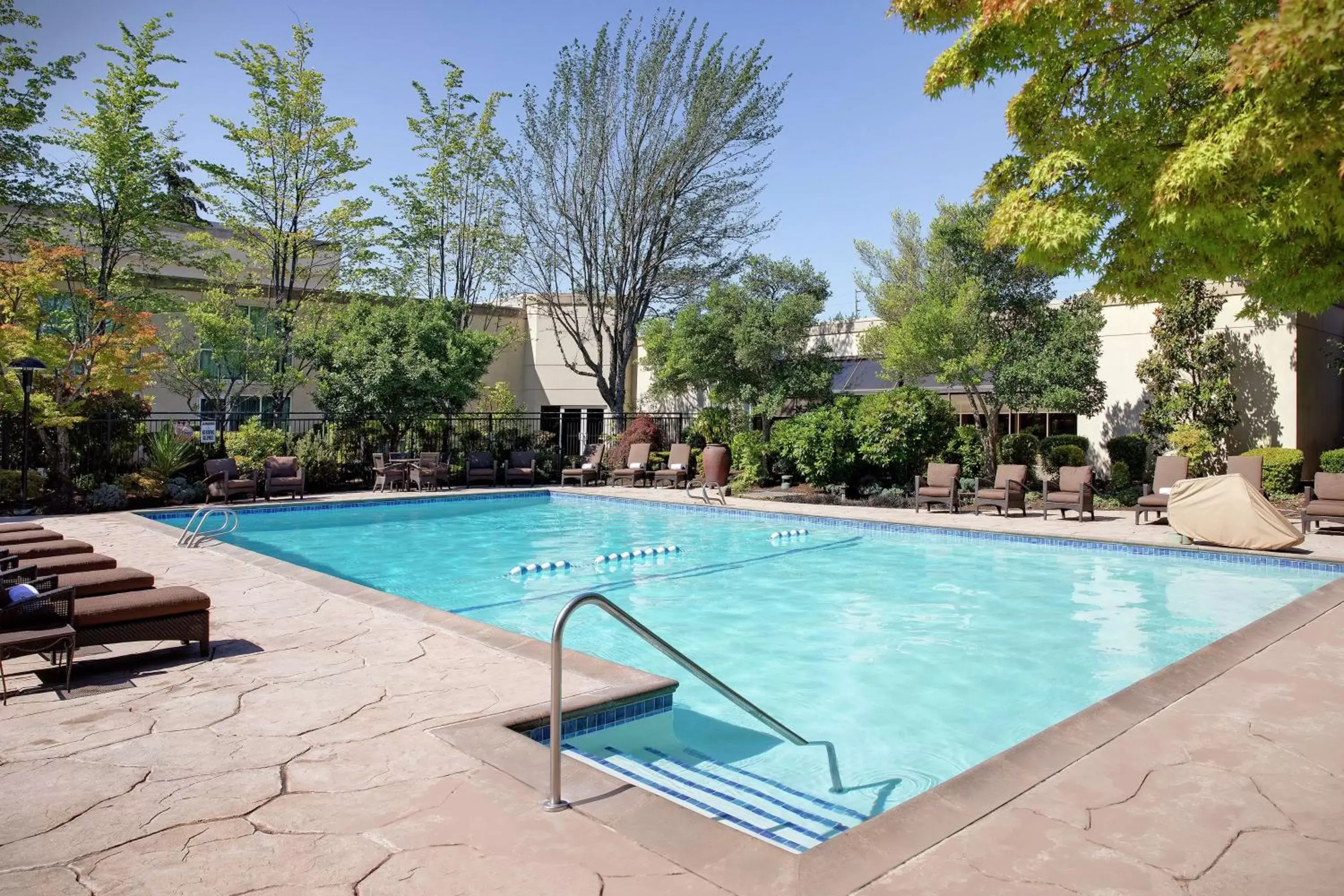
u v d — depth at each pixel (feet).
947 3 18.95
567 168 83.82
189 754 12.75
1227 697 15.55
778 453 67.00
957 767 15.21
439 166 85.25
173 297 74.23
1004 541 42.11
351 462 67.26
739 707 18.39
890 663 22.08
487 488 68.03
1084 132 17.70
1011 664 21.94
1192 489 37.76
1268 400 56.24
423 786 11.50
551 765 10.84
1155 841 9.82
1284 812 10.61
